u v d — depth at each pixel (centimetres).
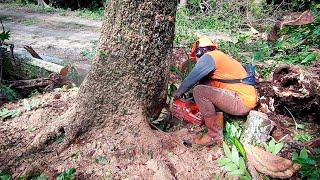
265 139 390
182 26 1133
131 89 378
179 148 388
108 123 384
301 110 467
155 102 396
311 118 470
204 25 1167
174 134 411
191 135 411
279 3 1393
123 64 372
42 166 362
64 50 886
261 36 975
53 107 459
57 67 609
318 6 1183
